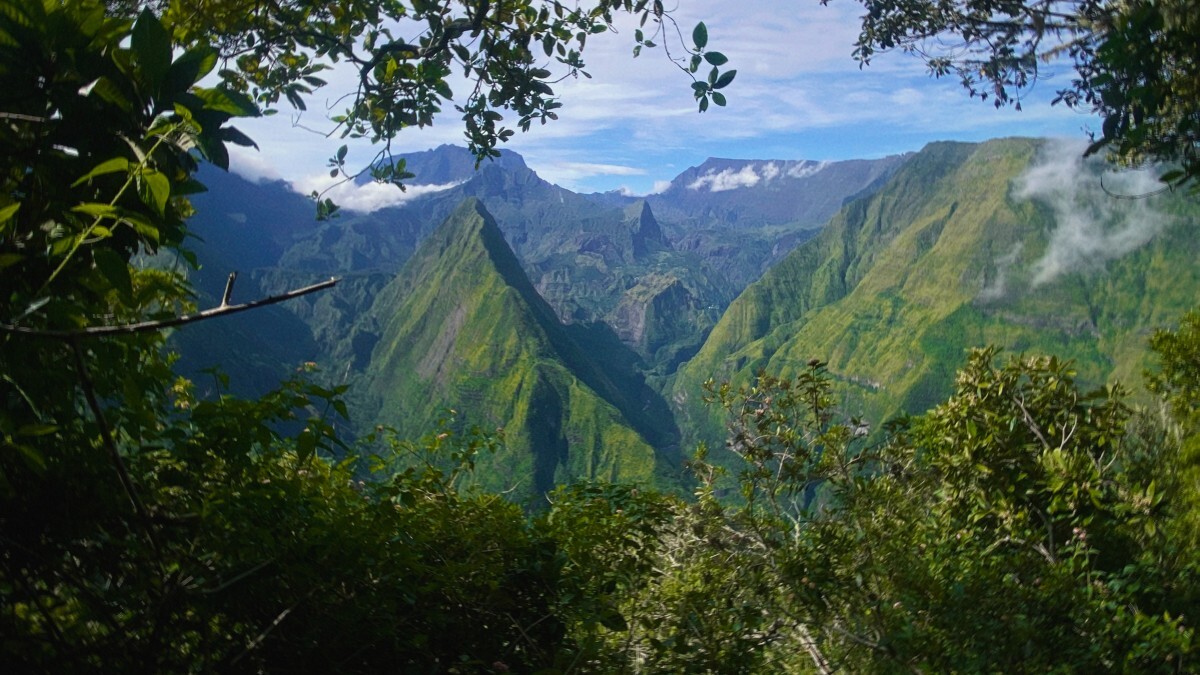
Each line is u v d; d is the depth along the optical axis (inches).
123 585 84.2
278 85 139.7
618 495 161.2
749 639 154.5
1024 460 228.7
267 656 97.9
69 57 74.3
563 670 117.1
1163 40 105.0
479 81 152.0
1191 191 121.3
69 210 69.7
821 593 169.6
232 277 60.0
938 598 148.4
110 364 82.5
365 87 143.3
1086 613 148.7
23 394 70.4
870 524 181.9
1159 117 115.3
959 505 231.8
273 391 99.0
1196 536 191.6
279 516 102.3
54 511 79.1
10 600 78.0
